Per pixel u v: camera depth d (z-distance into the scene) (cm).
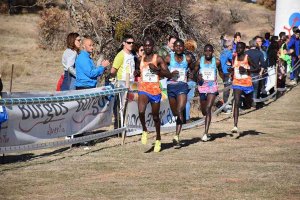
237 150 1419
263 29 6206
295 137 1633
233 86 1619
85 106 1411
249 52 2170
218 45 2223
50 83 3047
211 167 1212
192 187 1041
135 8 2081
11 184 1057
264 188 1037
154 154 1359
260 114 2139
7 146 1195
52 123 1312
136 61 1555
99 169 1188
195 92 2069
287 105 2373
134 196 979
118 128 1488
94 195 984
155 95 1345
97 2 2102
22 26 6006
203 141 1543
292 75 2980
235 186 1049
